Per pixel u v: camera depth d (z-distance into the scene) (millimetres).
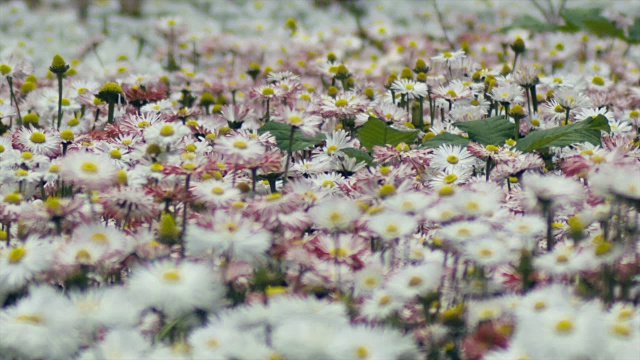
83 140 1646
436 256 1462
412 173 1555
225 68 2336
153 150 1538
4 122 1880
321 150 1677
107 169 1487
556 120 1774
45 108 1838
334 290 1443
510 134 1705
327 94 1845
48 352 1366
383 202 1478
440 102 1814
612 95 1855
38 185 1587
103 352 1373
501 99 1734
